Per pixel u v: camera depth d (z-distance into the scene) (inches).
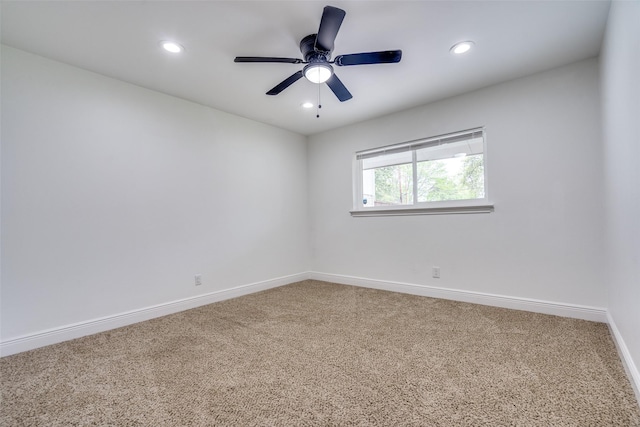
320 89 110.7
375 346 78.0
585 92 92.8
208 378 63.7
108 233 96.8
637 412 50.0
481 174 115.8
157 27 74.2
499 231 108.6
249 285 138.8
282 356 73.3
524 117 103.4
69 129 89.9
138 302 102.7
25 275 81.2
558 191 97.4
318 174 168.1
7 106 79.7
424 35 79.4
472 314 101.2
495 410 51.4
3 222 78.2
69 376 65.6
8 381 64.1
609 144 77.0
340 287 147.6
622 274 66.7
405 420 49.3
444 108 121.3
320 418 50.2
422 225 128.1
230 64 92.2
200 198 122.5
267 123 150.2
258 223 145.1
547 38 81.1
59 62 88.8
